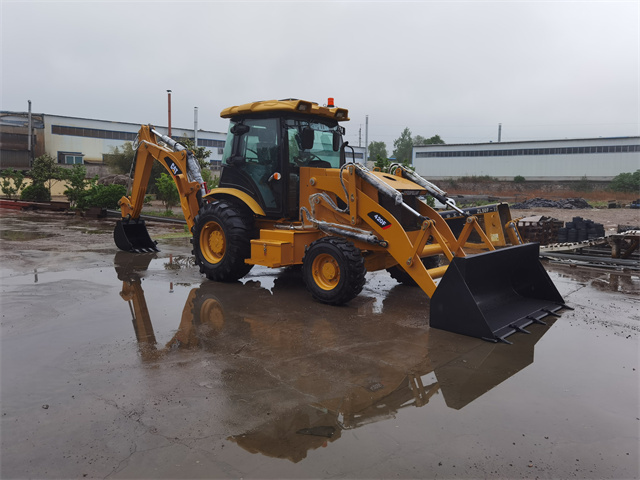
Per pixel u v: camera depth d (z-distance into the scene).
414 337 4.77
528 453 2.73
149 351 4.20
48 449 2.68
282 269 8.17
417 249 5.31
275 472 2.51
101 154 42.88
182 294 6.29
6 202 20.19
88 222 15.17
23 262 8.15
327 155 7.16
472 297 4.79
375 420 3.08
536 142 47.22
